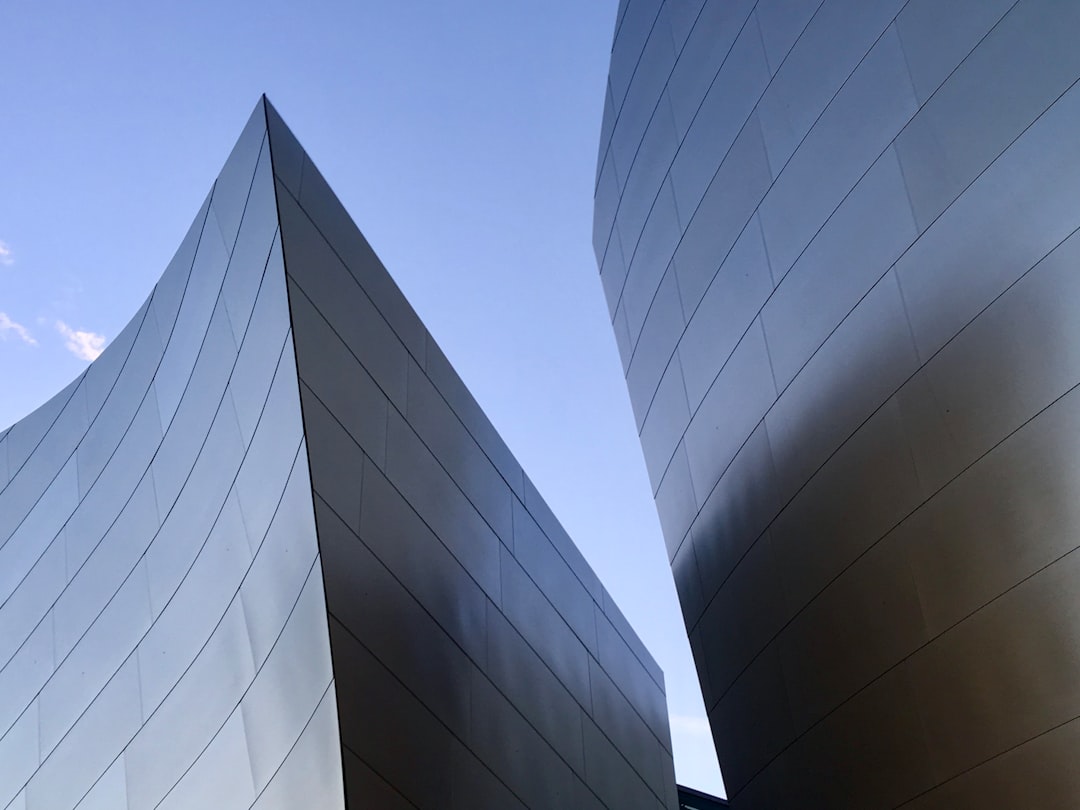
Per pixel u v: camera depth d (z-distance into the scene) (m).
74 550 27.42
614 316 25.59
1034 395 11.92
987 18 13.00
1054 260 11.73
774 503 17.42
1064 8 11.89
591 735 27.55
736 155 18.81
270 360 19.80
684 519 21.86
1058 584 11.56
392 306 23.39
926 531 13.57
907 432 13.93
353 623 17.73
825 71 16.23
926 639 13.58
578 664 28.17
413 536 20.95
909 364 13.91
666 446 22.55
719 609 20.16
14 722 27.22
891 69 14.67
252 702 18.83
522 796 22.28
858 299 15.07
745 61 18.73
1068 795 11.42
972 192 12.99
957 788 13.06
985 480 12.58
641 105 23.39
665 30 22.22
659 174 22.23
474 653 22.16
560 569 28.98
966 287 12.98
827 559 15.83
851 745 15.40
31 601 28.52
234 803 18.72
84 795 23.36
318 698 16.95
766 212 17.69
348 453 19.45
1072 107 11.68
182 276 25.28
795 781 17.39
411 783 17.94
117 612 24.56
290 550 18.30
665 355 22.08
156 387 25.53
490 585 24.06
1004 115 12.60
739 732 19.81
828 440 15.72
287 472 18.70
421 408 23.20
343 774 16.12
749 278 18.22
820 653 16.17
